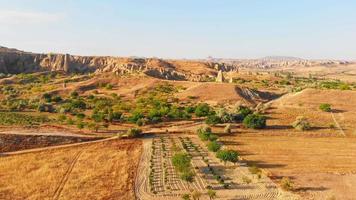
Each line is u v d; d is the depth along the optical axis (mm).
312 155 68688
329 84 166250
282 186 52719
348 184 54594
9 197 50000
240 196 49906
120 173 57969
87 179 55688
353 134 83750
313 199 48844
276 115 97688
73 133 81688
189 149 70938
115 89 157000
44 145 74062
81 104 118938
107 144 73188
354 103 106250
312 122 91375
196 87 137875
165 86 155875
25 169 60188
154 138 78375
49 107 114812
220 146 69875
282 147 73375
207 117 96062
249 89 137500
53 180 55531
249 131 83812
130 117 98250
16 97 140125
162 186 53344
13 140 73812
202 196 49906
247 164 62844
